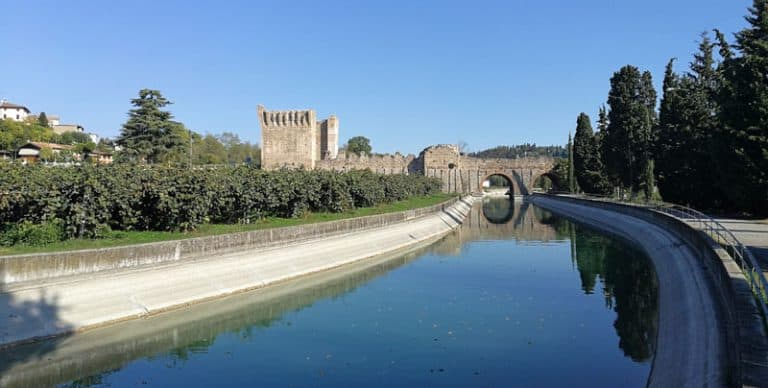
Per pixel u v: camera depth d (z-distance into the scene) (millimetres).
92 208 27156
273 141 121625
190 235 31484
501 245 53062
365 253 44344
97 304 22719
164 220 32969
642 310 26812
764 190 42812
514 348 21250
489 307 27703
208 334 23125
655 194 78625
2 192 24734
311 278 35375
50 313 21000
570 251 47781
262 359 20141
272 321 25156
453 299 29484
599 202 75812
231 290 29375
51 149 103312
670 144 61781
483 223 78875
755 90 42781
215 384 17859
